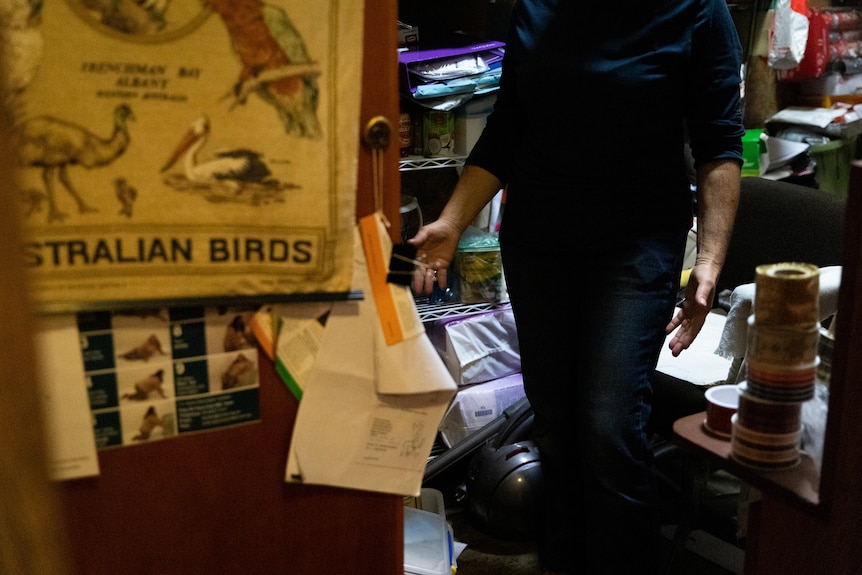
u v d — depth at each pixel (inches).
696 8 63.2
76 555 41.1
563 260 67.4
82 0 34.6
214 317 40.3
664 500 89.1
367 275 42.2
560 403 69.5
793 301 36.8
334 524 45.5
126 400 39.8
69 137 35.5
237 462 42.8
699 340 83.4
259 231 39.1
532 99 66.4
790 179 110.8
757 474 39.0
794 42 102.4
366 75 40.2
